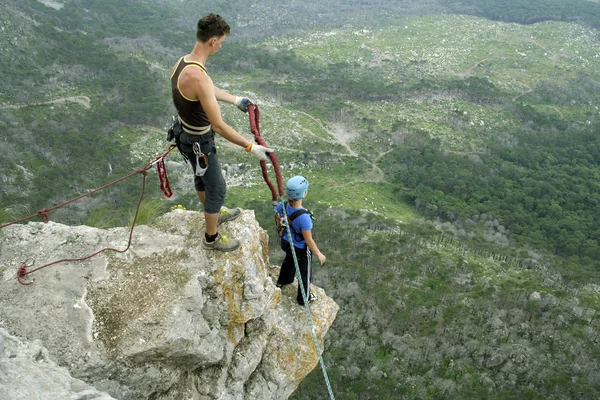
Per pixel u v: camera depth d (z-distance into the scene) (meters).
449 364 35.69
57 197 56.38
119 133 79.56
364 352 35.59
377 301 40.34
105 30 126.56
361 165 78.31
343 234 51.34
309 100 100.38
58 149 67.88
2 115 75.62
